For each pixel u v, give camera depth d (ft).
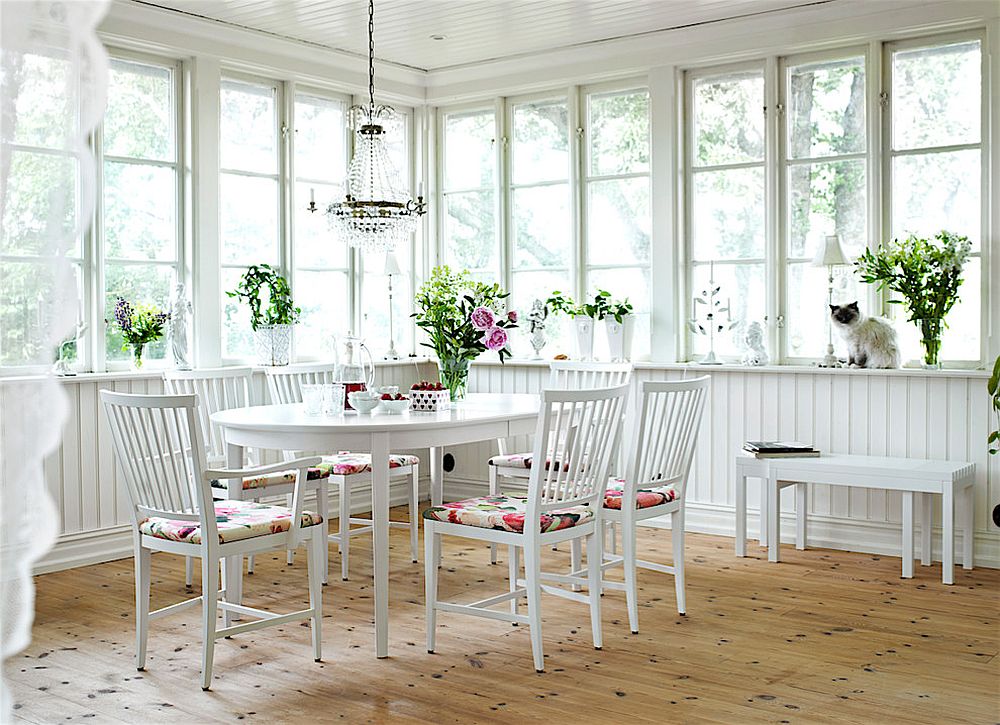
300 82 19.16
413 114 21.45
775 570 15.01
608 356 19.16
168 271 17.22
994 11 15.16
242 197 18.33
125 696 9.90
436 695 9.87
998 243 15.29
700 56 17.75
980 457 15.08
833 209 17.06
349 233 13.56
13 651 3.63
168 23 16.51
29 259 3.66
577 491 11.28
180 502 10.37
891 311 16.55
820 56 17.01
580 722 9.12
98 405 15.69
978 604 13.05
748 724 9.03
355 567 15.44
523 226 20.44
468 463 20.93
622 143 19.15
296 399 16.85
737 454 17.34
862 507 16.20
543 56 19.40
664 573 14.87
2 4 3.55
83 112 3.70
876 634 11.78
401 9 16.47
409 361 20.61
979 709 9.38
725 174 18.07
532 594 10.62
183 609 10.94
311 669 10.70
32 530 3.68
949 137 15.94
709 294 18.30
